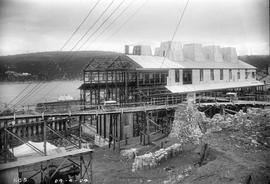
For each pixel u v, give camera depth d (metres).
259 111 31.12
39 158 20.22
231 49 65.25
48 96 83.00
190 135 30.67
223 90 53.53
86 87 41.28
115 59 39.88
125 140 35.19
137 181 22.02
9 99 64.19
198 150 26.23
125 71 38.81
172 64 46.19
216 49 61.94
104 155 31.16
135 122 40.09
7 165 18.70
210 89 48.94
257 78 70.75
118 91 40.59
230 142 24.84
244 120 29.39
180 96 43.09
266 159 19.55
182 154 26.56
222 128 29.80
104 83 41.47
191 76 48.62
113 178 23.41
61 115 27.83
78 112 29.30
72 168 23.17
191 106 33.00
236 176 16.78
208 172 18.59
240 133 27.27
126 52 52.59
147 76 40.75
